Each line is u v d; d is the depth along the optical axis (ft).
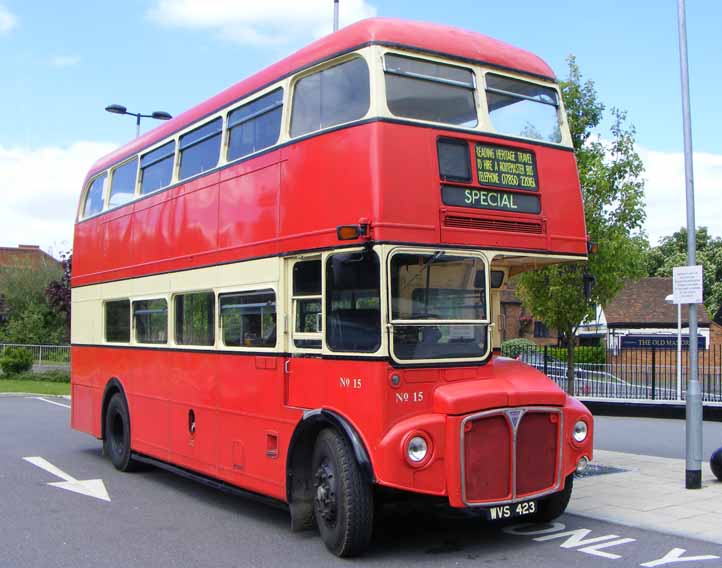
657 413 64.34
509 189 24.70
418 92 23.52
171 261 33.81
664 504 29.53
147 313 36.22
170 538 25.64
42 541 25.29
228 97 30.60
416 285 22.43
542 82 26.86
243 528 27.04
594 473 36.11
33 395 86.22
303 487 24.81
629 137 39.04
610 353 79.30
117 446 39.42
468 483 21.88
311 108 25.32
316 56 25.18
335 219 23.40
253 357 27.30
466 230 23.47
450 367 22.84
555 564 22.07
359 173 22.59
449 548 24.00
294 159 25.54
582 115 39.14
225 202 29.71
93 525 27.53
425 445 21.50
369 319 22.11
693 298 32.45
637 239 41.06
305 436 24.70
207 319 30.86
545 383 24.12
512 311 149.28
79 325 44.75
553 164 26.25
